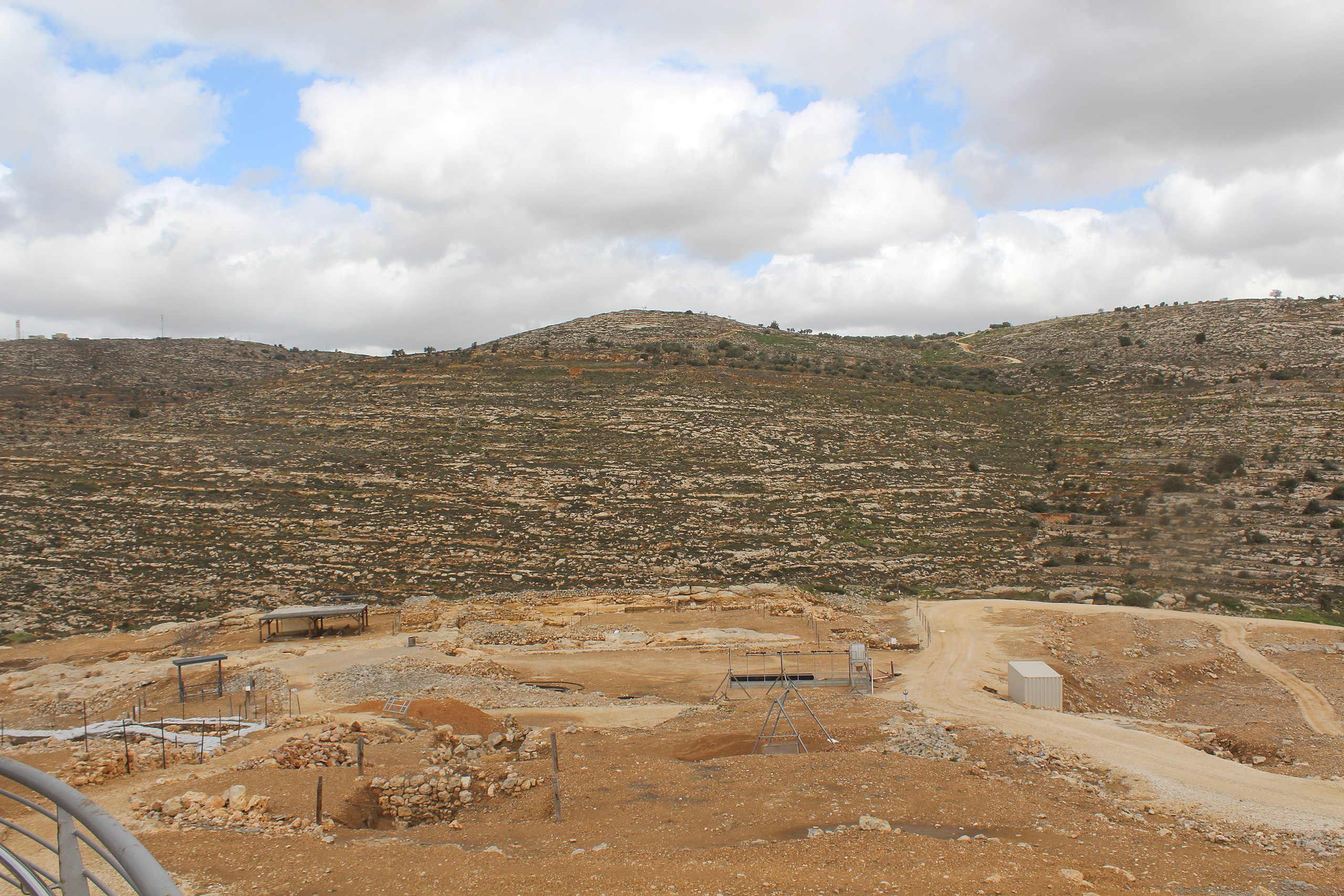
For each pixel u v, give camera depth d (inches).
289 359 7391.7
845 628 2496.3
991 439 4495.6
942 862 721.6
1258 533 3142.2
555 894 627.5
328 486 3607.3
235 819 827.4
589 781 1031.6
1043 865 734.5
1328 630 2423.7
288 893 617.0
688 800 959.6
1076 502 3740.2
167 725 1428.4
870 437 4335.6
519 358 5221.5
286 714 1571.1
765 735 1293.1
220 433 4128.9
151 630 2559.1
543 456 3959.2
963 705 1616.6
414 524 3346.5
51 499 3334.2
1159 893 690.2
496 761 1178.0
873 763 1077.8
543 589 2945.4
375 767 1027.3
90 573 2871.6
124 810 862.5
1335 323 5438.0
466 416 4367.6
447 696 1755.7
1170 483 3663.9
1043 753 1192.2
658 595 2876.5
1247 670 2146.9
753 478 3846.0
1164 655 2224.4
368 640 2391.7
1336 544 2992.1
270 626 2544.3
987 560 3240.7
